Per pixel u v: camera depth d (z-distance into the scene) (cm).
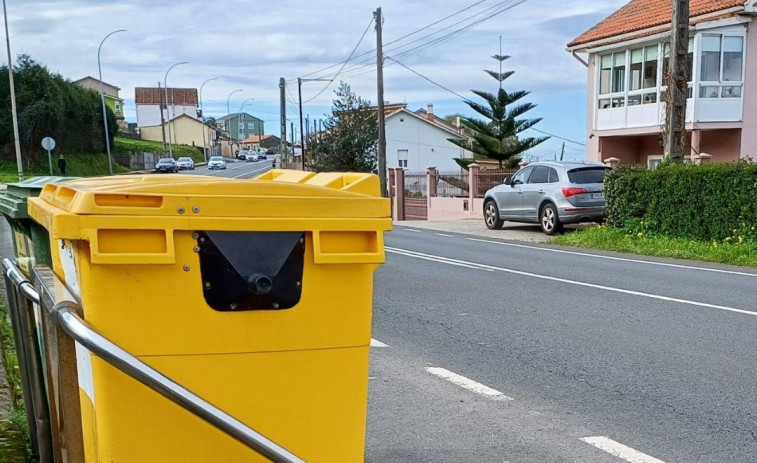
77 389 226
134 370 192
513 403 483
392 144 5644
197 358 212
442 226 2114
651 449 405
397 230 1973
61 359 222
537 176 1786
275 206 215
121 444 202
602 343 638
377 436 425
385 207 229
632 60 2617
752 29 2377
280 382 223
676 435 425
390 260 1235
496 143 3978
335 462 233
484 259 1249
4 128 5197
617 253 1359
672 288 927
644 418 454
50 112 5284
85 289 202
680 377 537
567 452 401
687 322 718
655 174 1459
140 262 201
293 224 217
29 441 361
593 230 1557
